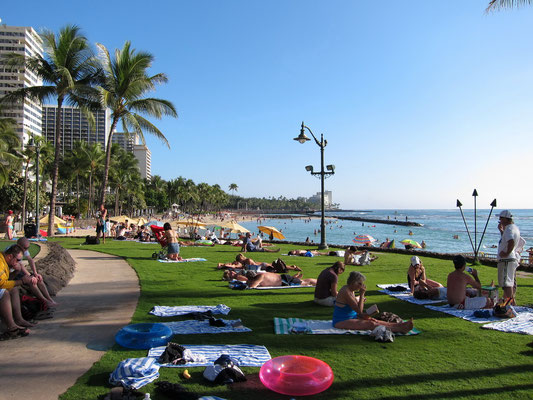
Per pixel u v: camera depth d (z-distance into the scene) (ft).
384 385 13.03
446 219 537.65
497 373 14.10
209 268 40.93
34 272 23.15
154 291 28.68
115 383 12.75
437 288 26.96
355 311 19.77
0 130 126.21
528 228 292.40
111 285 30.89
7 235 67.72
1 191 159.22
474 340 17.95
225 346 16.38
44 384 12.99
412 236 220.84
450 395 12.35
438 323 20.95
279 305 24.93
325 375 12.69
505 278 24.03
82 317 21.50
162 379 13.29
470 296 25.30
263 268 37.73
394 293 29.09
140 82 80.02
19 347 16.65
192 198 449.06
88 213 209.77
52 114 429.79
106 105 73.77
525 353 16.17
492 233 246.47
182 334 18.24
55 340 17.60
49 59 76.18
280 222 454.40
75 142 211.61
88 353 15.96
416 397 12.19
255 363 14.75
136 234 81.97
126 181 269.23
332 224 402.72
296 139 65.00
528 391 12.65
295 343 17.25
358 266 44.75
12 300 18.98
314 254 57.57
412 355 15.93
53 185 83.10
